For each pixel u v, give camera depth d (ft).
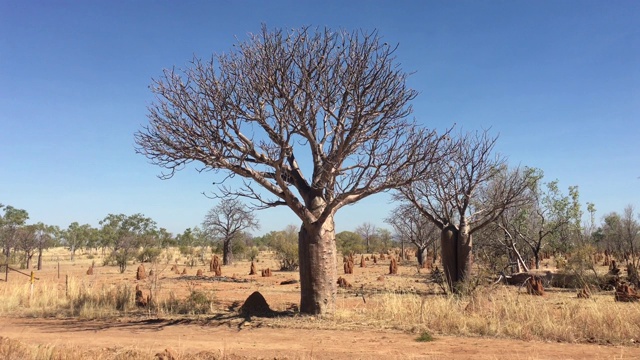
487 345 29.04
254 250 176.45
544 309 35.73
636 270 65.62
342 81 38.88
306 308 39.68
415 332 33.32
